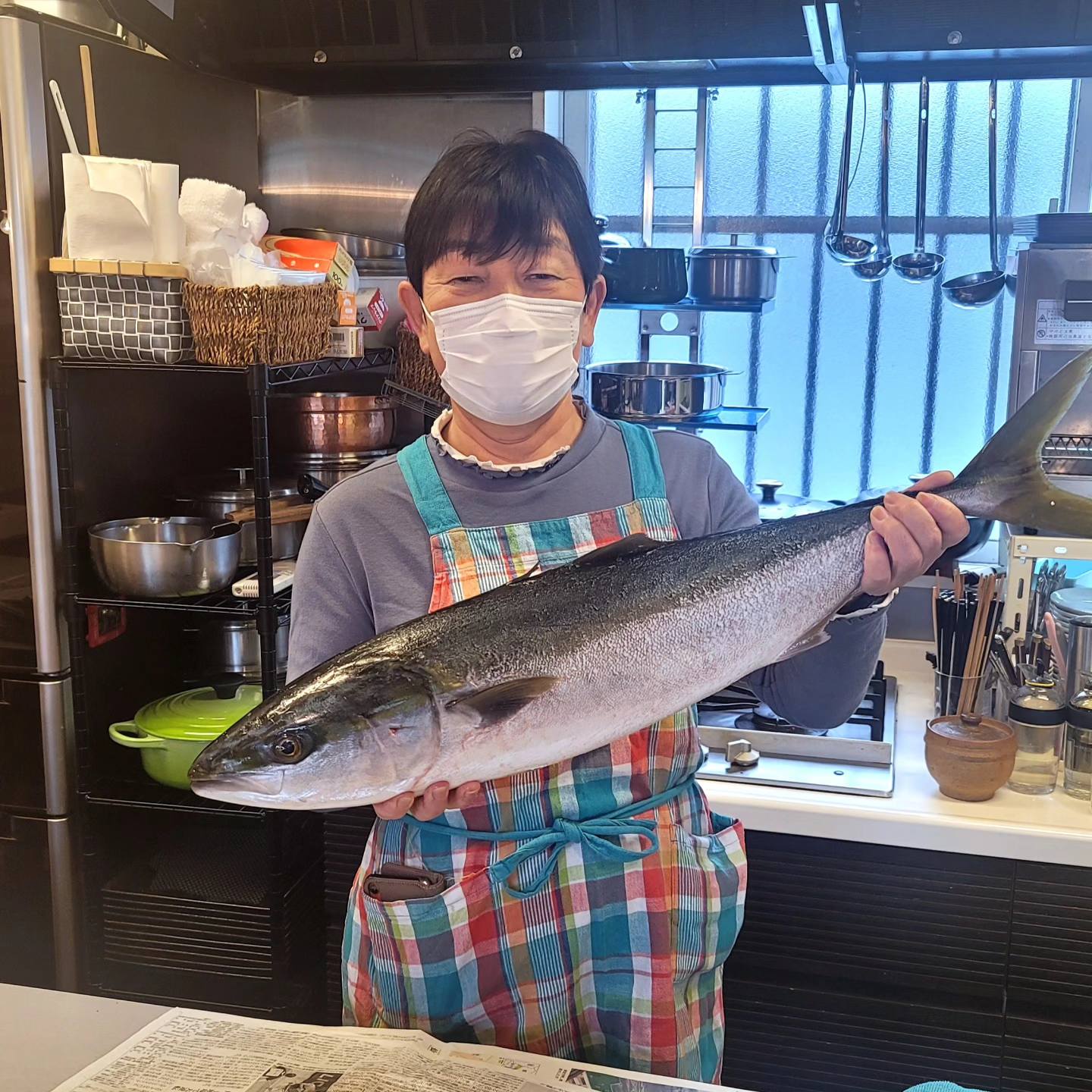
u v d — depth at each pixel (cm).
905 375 265
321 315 217
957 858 186
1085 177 249
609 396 232
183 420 253
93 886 227
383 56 232
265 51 235
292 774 100
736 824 131
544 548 125
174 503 246
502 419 125
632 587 106
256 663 235
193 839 244
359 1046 109
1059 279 220
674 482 132
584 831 119
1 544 213
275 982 221
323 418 242
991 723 196
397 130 267
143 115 232
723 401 271
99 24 234
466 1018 120
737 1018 202
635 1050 121
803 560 111
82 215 203
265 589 211
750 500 136
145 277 203
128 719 238
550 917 119
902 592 269
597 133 271
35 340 206
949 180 256
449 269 120
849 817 188
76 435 216
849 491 273
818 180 262
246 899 222
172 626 254
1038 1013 190
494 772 104
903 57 218
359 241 254
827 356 269
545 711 102
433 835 121
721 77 241
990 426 263
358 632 129
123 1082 102
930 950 191
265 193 277
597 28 220
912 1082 196
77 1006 117
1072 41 203
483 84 250
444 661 101
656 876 119
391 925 118
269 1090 101
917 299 261
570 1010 121
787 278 268
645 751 123
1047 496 112
